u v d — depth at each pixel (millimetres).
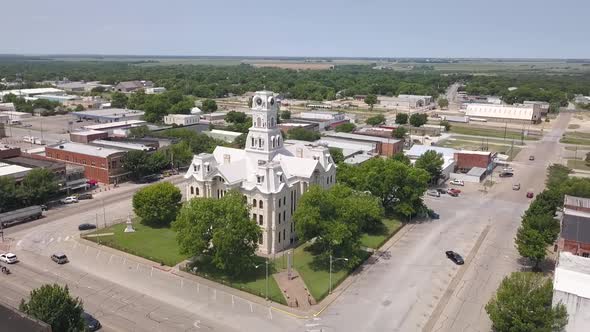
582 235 95938
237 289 89812
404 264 102750
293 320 79250
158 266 99438
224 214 93812
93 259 102562
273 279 94188
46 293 62344
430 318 80562
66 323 62375
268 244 107312
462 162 192125
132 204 134750
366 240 115000
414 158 193250
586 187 126812
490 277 96500
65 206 139750
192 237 92625
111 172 164000
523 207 146250
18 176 137875
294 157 119625
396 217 133000
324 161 126000
